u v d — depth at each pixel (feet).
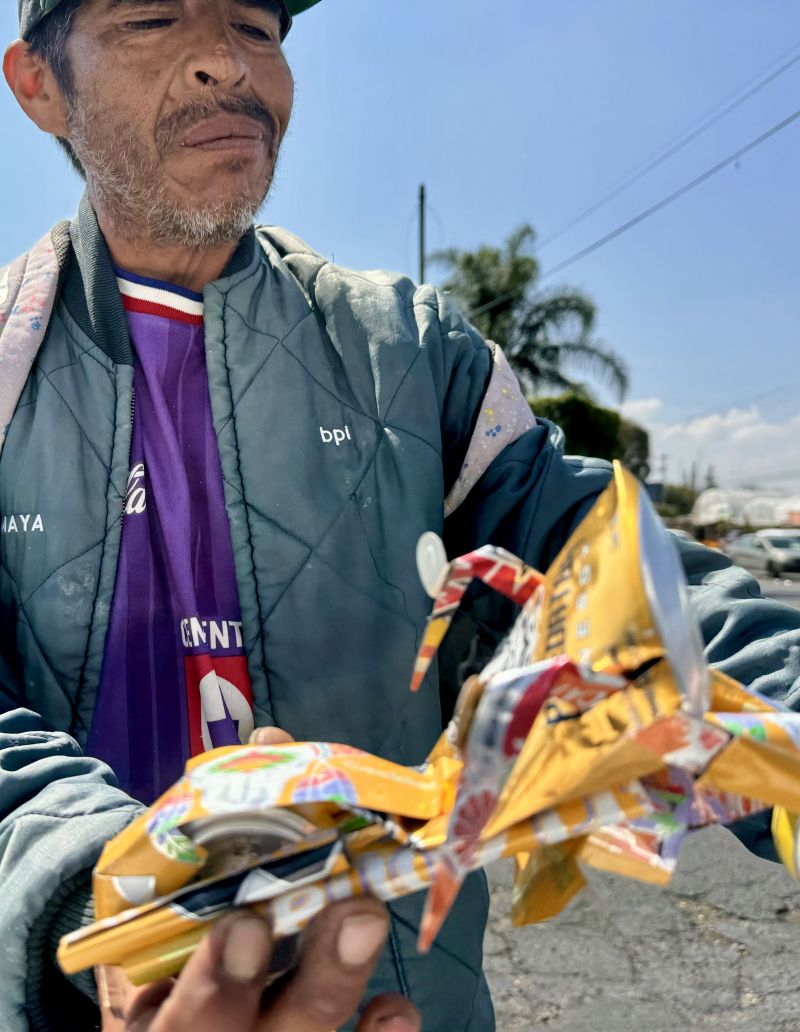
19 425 3.41
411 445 3.58
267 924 1.61
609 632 1.61
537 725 1.64
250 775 1.78
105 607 3.31
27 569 3.31
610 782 1.60
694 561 3.15
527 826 1.64
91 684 3.27
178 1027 1.57
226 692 3.36
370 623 3.41
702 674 1.52
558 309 59.77
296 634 3.35
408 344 3.73
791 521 93.15
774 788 1.61
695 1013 7.74
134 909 1.77
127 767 3.28
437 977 3.38
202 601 3.42
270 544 3.39
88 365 3.47
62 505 3.33
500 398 3.89
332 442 3.52
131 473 3.45
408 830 1.79
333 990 1.62
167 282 3.61
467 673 3.58
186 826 1.79
